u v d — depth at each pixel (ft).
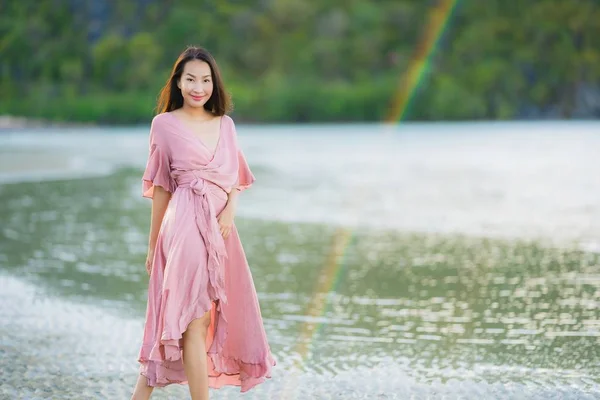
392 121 271.69
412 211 46.37
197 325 14.82
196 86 15.46
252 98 269.44
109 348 20.38
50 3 305.12
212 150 15.51
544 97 285.43
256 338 15.58
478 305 24.71
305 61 295.69
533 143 126.52
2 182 65.92
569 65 286.87
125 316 23.54
